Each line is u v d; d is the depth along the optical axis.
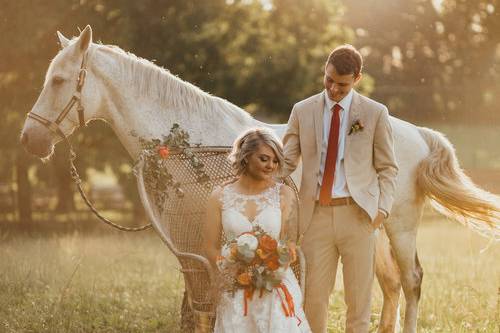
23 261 10.27
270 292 4.78
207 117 6.28
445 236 15.74
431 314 7.81
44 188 32.56
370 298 5.46
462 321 7.41
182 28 18.22
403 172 6.68
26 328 7.20
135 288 9.39
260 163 4.79
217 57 18.70
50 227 21.34
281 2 21.58
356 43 41.19
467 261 11.46
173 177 5.71
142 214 22.50
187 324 6.40
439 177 6.62
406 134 6.75
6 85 18.23
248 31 19.91
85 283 9.25
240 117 6.42
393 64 41.91
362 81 21.84
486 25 40.44
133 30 17.66
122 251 11.78
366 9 41.34
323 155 5.39
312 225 5.38
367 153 5.31
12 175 25.42
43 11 17.11
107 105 6.41
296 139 5.51
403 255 6.72
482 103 38.41
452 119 37.97
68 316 7.45
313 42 20.88
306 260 5.40
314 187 5.33
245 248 4.68
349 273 5.39
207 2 18.81
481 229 6.63
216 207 4.92
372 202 5.26
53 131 6.38
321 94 5.45
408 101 38.41
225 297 4.83
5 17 17.23
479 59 40.75
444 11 41.09
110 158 20.56
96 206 30.88
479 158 31.33
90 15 17.67
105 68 6.36
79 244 12.99
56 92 6.37
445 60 41.59
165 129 6.26
